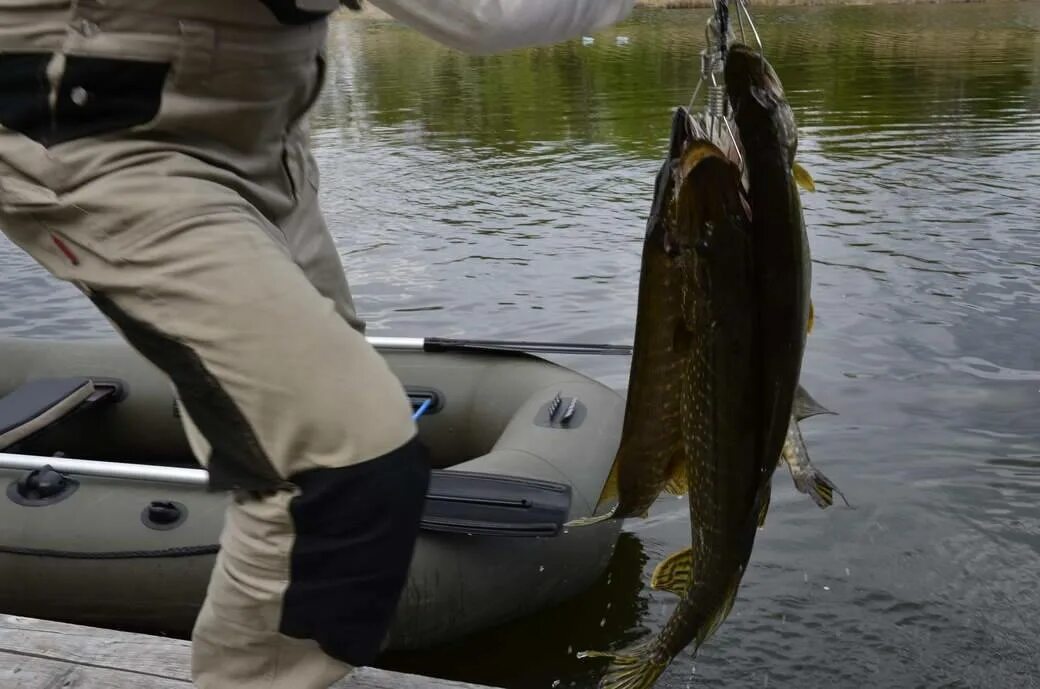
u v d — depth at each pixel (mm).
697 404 1545
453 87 18219
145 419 4527
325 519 1678
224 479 1757
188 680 2367
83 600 3469
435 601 3371
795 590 3840
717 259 1458
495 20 1780
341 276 2326
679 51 21438
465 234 9055
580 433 3936
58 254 1780
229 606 1798
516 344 4590
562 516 3385
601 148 12562
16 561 3479
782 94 1433
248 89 1797
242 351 1667
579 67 19875
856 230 8516
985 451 4863
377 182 11219
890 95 15000
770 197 1424
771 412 1506
